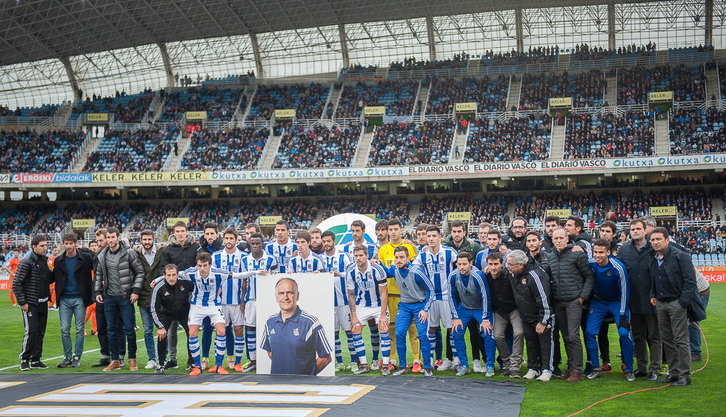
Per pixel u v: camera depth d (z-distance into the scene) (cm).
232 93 5047
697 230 3469
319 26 4950
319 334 991
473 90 4644
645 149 3781
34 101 5850
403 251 988
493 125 4266
